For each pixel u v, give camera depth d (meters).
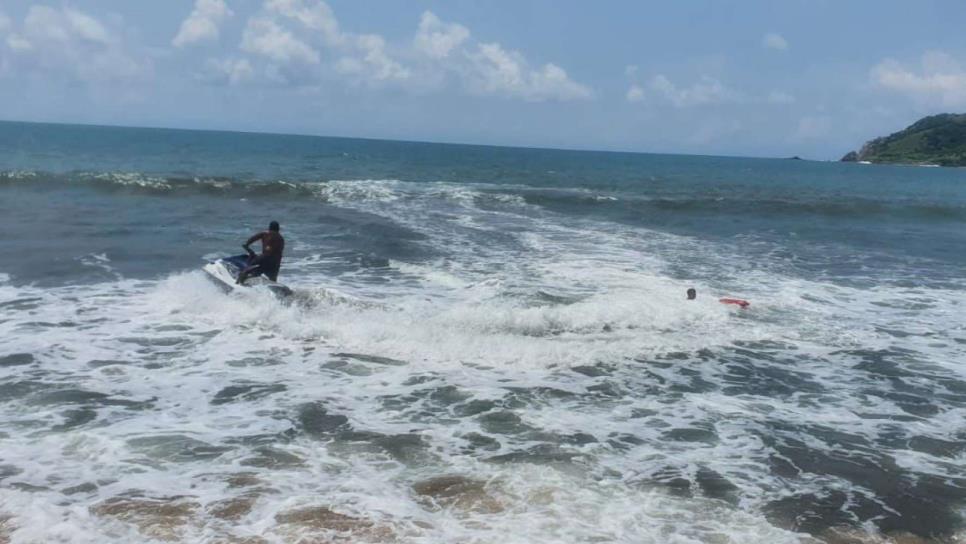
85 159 51.78
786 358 11.29
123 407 8.34
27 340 10.51
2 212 22.17
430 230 22.47
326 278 15.27
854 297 15.75
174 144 90.75
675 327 12.55
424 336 11.16
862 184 72.44
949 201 45.84
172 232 20.11
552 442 7.82
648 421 8.57
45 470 6.71
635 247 20.88
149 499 6.25
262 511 6.10
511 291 14.51
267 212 25.30
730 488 6.96
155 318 11.89
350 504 6.27
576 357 10.74
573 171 70.00
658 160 149.50
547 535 5.88
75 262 15.66
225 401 8.65
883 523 6.47
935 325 13.67
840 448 8.05
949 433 8.61
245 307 12.21
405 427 8.07
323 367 9.97
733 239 23.70
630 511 6.38
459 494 6.54
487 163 79.88
